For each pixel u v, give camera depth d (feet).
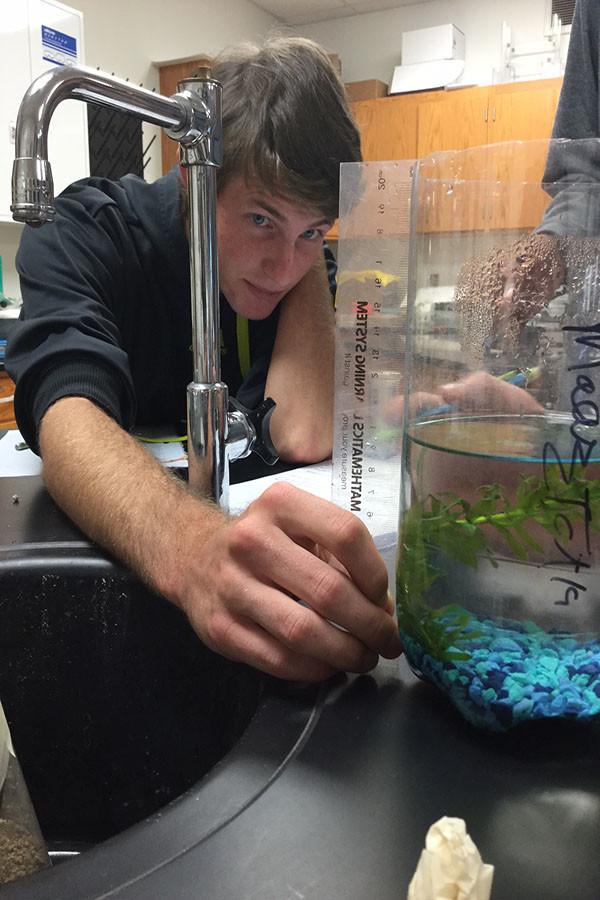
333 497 1.90
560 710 1.03
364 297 1.81
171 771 1.74
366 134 13.10
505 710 1.03
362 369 1.84
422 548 1.13
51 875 0.84
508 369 1.07
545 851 0.87
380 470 1.86
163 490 1.77
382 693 1.23
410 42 13.32
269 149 3.05
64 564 1.75
